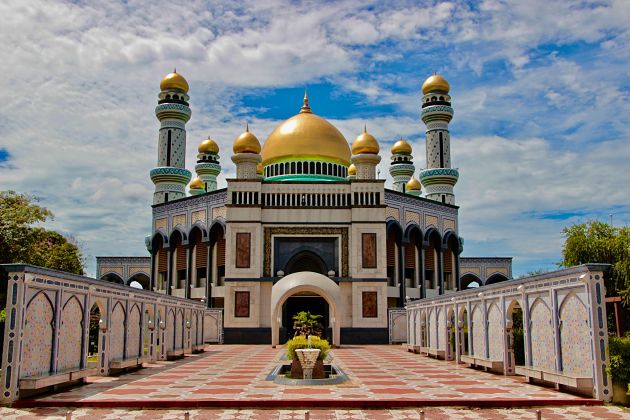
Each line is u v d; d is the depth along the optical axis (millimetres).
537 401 12070
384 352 28219
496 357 17641
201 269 44250
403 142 58500
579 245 20953
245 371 18672
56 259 28859
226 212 38656
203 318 30375
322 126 44875
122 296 18172
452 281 47719
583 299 12531
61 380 13336
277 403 12172
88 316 15469
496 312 17609
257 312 35938
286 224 37250
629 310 16828
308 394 13211
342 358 24281
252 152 39281
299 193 37656
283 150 43844
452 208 48094
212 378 16578
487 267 59219
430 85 54688
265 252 37031
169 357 23797
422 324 27031
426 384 15031
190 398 12617
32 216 22719
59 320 13852
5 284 21031
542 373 13867
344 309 36312
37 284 12797
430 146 53906
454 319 22594
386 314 36125
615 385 12062
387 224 42406
